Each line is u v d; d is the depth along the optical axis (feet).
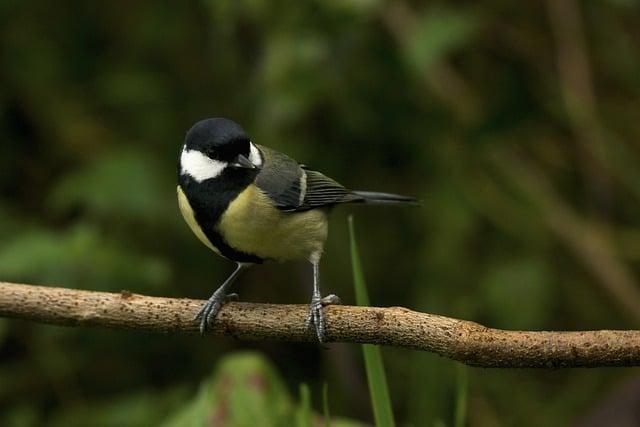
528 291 37.65
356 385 37.91
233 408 23.85
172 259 37.70
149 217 34.76
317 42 33.83
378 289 40.91
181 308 19.86
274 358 40.06
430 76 37.17
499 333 16.57
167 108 38.11
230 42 36.94
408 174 40.40
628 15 39.40
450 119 38.83
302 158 37.52
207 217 22.99
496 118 38.45
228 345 39.29
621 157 38.37
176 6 38.45
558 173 40.09
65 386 35.76
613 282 37.58
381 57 37.32
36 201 38.83
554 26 38.37
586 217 39.65
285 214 23.39
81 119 38.73
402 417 38.40
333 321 18.53
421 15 37.91
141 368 37.65
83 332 35.45
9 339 36.47
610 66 40.11
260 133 36.60
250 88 36.52
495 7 39.37
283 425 23.85
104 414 33.09
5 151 38.65
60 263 31.35
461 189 39.40
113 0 38.96
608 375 38.14
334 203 25.09
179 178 23.50
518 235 38.99
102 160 35.45
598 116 39.06
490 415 37.68
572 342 16.19
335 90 36.50
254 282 39.78
